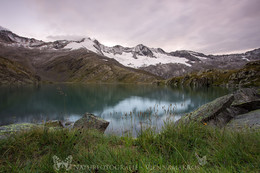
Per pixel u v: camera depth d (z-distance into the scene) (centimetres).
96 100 5262
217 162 358
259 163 313
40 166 357
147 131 629
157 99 5303
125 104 4347
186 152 416
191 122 666
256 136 453
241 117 1110
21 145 482
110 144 620
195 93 6969
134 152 461
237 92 1775
